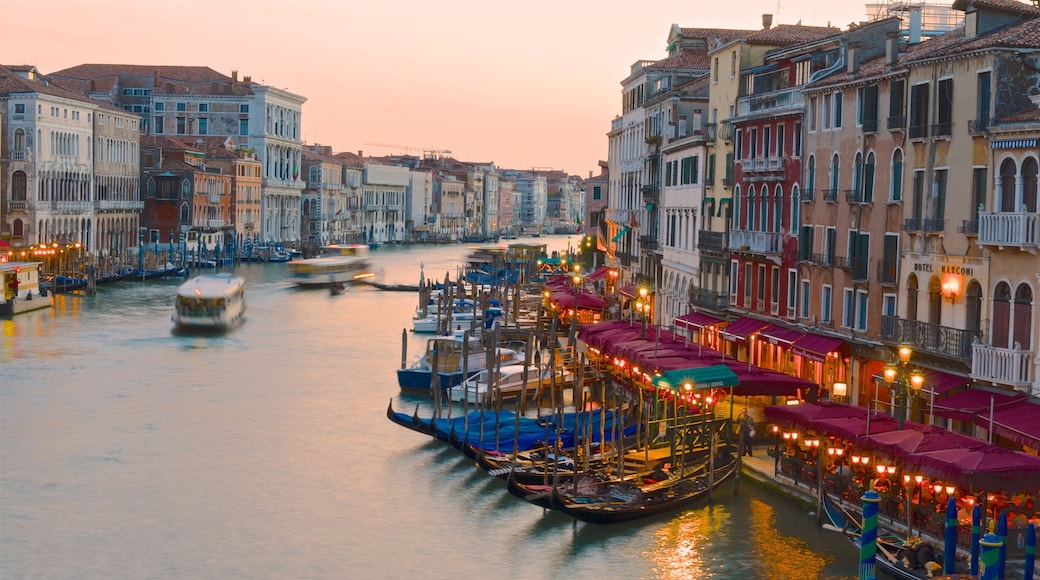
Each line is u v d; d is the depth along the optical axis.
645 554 31.73
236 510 35.59
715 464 37.72
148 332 73.56
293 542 32.97
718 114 58.84
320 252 166.62
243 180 157.00
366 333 76.88
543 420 44.06
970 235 35.06
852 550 31.45
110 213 130.62
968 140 35.38
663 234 70.38
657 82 77.75
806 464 34.75
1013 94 34.25
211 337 72.38
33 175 113.50
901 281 39.06
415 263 162.12
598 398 51.78
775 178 49.88
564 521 34.50
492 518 34.91
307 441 43.72
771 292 50.19
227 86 164.88
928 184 37.53
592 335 53.22
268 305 95.31
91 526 34.03
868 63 44.56
